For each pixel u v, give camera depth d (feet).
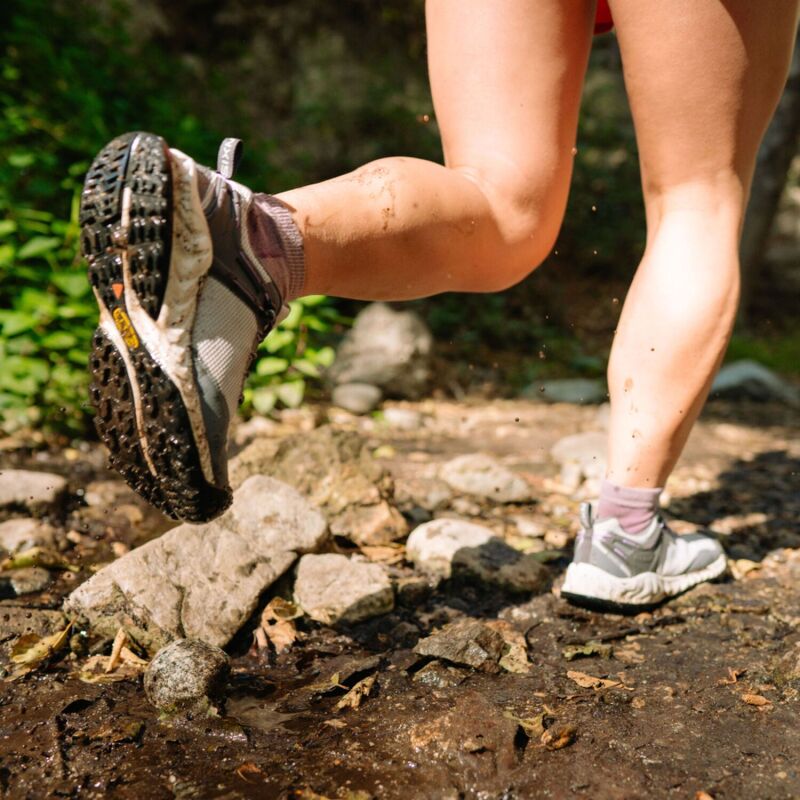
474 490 9.20
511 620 6.37
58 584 6.74
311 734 4.82
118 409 4.66
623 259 28.14
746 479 10.67
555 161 5.95
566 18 5.89
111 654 5.65
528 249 5.98
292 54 27.84
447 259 5.50
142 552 6.06
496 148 5.82
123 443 4.75
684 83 5.68
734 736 4.80
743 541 8.20
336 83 26.68
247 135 20.13
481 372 18.19
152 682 5.07
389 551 7.47
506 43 5.85
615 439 6.34
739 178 6.04
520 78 5.86
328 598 6.27
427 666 5.58
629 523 6.42
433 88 6.20
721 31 5.55
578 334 23.48
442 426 13.25
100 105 14.46
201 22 26.66
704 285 5.93
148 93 17.20
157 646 5.69
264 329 4.89
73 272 10.59
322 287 5.10
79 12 18.67
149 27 24.35
